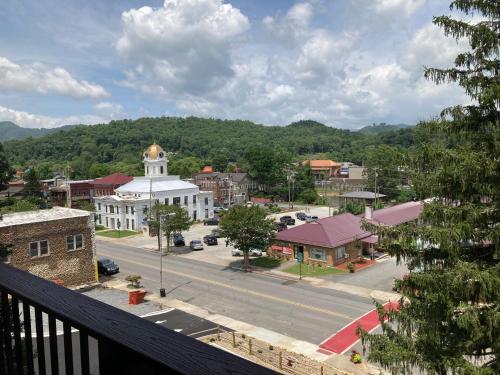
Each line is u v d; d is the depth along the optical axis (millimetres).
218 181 96062
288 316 27250
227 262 42844
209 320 26641
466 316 9094
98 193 88875
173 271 39594
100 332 2062
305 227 43344
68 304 2521
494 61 10430
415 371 17031
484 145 10180
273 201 102375
